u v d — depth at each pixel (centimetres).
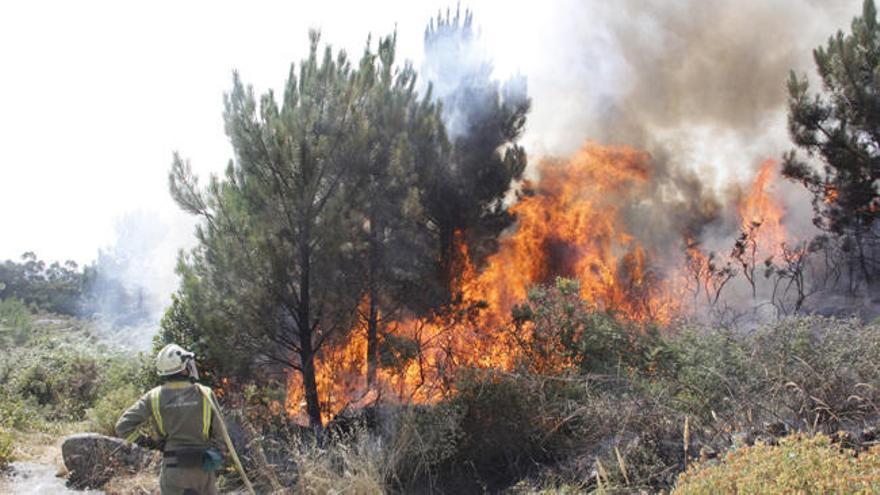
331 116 953
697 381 748
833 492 397
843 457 435
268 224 923
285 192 928
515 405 782
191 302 921
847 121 1487
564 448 757
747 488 411
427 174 1098
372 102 1006
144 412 500
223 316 913
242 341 929
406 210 970
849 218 1508
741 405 668
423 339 1070
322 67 961
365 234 960
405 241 983
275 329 935
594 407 734
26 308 2338
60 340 1638
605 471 641
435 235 1162
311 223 934
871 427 605
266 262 911
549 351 935
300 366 980
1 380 1259
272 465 759
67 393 1205
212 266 925
